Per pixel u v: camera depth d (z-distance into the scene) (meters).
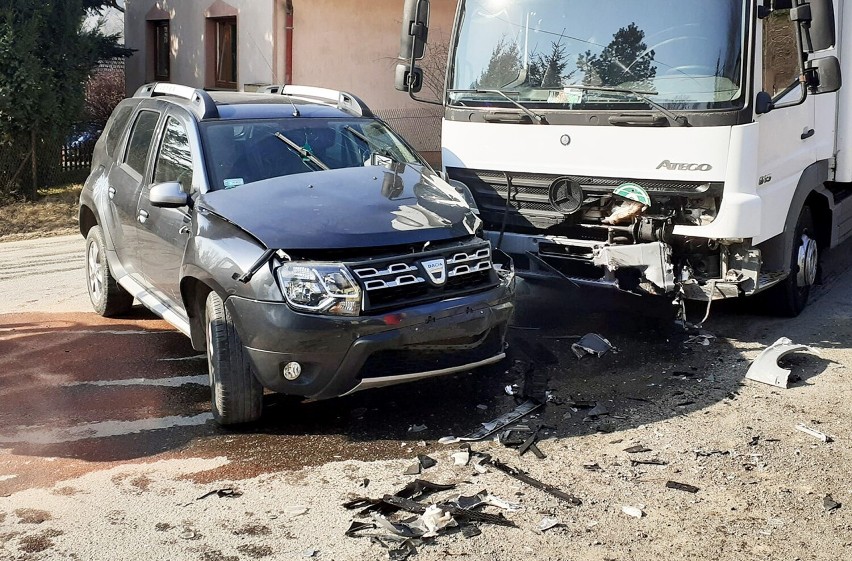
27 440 5.43
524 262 7.32
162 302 6.68
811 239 7.98
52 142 17.03
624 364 6.63
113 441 5.41
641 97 6.48
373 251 5.25
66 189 17.47
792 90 6.89
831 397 5.89
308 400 6.05
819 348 6.94
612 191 6.70
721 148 6.23
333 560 4.01
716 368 6.51
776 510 4.40
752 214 6.30
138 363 6.95
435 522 4.26
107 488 4.77
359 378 5.16
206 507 4.54
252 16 17.12
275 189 5.80
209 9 18.36
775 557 3.97
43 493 4.72
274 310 5.05
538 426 5.51
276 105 6.92
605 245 6.76
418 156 7.10
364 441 5.35
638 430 5.41
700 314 7.93
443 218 5.63
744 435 5.30
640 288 6.68
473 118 7.33
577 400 5.93
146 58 20.88
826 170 7.82
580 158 6.78
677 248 6.68
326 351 5.04
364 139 6.83
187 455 5.20
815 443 5.18
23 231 14.40
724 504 4.47
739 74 6.18
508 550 4.06
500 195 7.30
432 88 18.62
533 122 6.98
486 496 4.59
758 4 6.18
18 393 6.27
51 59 16.25
